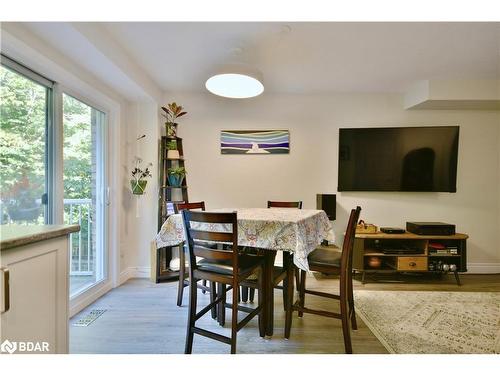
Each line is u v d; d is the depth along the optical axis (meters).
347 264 1.72
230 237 1.51
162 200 3.05
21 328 0.90
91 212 2.55
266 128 3.38
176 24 1.88
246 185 3.39
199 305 2.35
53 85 1.98
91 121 2.54
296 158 3.38
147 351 1.66
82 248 2.42
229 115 3.37
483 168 3.29
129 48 2.23
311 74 2.78
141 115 3.09
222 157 3.39
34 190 1.84
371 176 3.30
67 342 1.11
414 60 2.45
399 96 3.32
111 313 2.18
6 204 1.63
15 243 0.84
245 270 1.63
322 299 2.47
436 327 1.96
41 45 1.74
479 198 3.29
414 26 1.89
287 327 1.80
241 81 2.05
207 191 3.39
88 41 1.77
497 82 2.89
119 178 2.85
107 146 2.74
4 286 0.82
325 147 3.38
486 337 1.83
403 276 3.12
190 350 1.60
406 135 3.24
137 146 3.09
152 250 2.93
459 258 2.92
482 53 2.31
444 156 3.22
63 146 2.12
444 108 3.25
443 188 3.24
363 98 3.34
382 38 2.07
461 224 3.30
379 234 2.94
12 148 1.67
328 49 2.25
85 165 2.46
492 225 3.29
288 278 1.80
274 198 3.39
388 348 1.69
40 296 0.97
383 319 2.08
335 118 3.36
